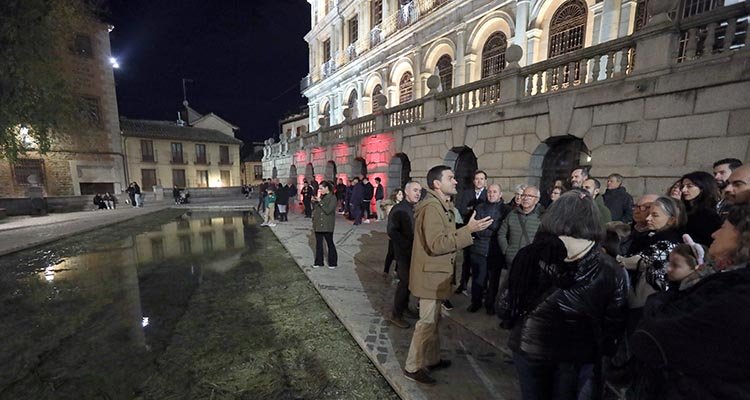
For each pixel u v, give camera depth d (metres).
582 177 4.05
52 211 17.33
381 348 3.06
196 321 4.01
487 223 2.17
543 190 6.87
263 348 3.36
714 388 0.88
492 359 2.85
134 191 20.05
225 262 6.87
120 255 7.66
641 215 2.52
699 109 4.32
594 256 1.39
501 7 10.57
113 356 3.25
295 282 5.40
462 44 12.01
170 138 29.73
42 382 2.85
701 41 4.75
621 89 5.14
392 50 15.48
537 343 1.45
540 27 9.57
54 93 10.22
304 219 12.80
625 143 5.15
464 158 9.01
